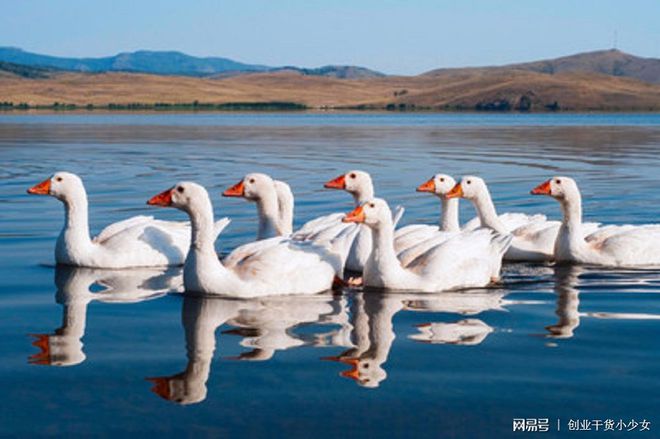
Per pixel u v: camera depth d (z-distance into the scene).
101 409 6.71
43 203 20.22
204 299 10.68
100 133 60.22
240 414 6.61
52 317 9.67
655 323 9.47
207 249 10.90
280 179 26.42
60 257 12.98
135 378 7.43
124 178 26.61
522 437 6.20
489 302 10.65
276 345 8.48
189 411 6.67
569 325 9.37
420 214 18.89
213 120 103.44
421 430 6.32
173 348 8.36
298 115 144.12
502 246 12.28
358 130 71.12
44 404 6.82
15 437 6.18
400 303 10.55
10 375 7.52
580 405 6.82
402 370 7.66
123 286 11.48
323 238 12.53
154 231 13.20
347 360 7.96
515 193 23.30
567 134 62.22
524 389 7.18
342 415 6.60
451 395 7.03
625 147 44.25
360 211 11.23
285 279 11.02
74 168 30.03
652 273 12.83
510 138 55.56
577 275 12.69
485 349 8.36
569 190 13.52
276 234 13.59
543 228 14.38
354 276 12.59
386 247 11.40
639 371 7.66
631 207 19.92
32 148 41.75
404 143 48.78
